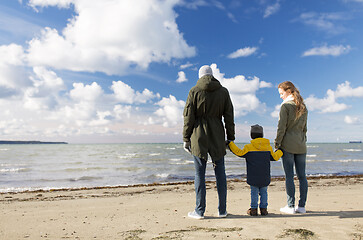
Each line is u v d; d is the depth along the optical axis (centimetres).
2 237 245
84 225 292
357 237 225
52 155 4353
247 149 325
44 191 899
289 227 259
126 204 493
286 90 345
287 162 334
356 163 2512
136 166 2256
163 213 362
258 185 319
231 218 308
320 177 1259
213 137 305
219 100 303
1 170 1902
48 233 258
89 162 2750
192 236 234
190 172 1770
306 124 341
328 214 323
